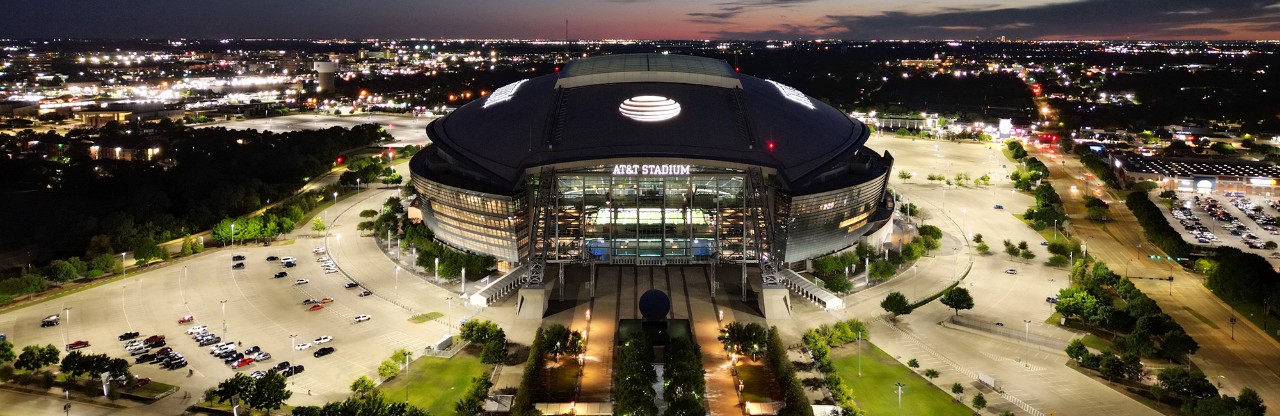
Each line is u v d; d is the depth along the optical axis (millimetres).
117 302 192250
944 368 155125
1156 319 161625
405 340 169375
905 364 156875
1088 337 170250
